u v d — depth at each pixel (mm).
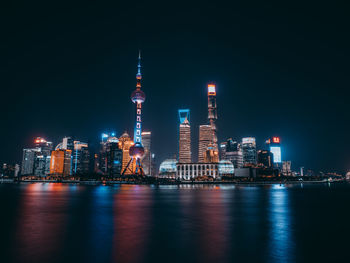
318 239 29625
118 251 24594
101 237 30406
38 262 21359
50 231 33844
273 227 37406
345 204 78250
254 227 37312
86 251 24547
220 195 127688
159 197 110125
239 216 49281
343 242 28141
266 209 62562
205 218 46531
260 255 23391
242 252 24344
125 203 78438
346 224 40156
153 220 43781
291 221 43312
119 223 40469
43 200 89688
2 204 73062
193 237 30547
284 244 27422
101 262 21375
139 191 178500
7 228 35812
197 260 22000
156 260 21953
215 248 25797
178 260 21969
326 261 21766
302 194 143750
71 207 65250
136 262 21422
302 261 21750
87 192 158125
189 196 118438
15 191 166125
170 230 34781
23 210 58062
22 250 24797
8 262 21359
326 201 91188
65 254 23578
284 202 85125
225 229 35719
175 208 63812
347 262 21484
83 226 37562
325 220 44250
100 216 48406
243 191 180000
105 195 125125
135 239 29500
